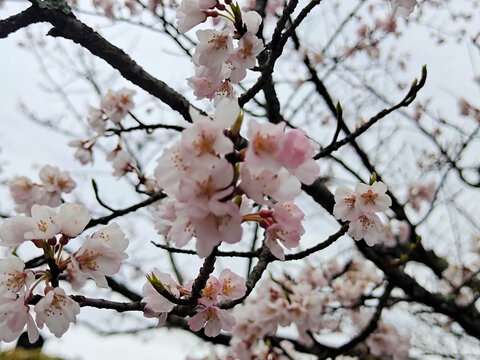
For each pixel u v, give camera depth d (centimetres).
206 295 34
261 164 26
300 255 42
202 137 27
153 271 34
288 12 40
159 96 49
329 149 44
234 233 27
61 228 33
